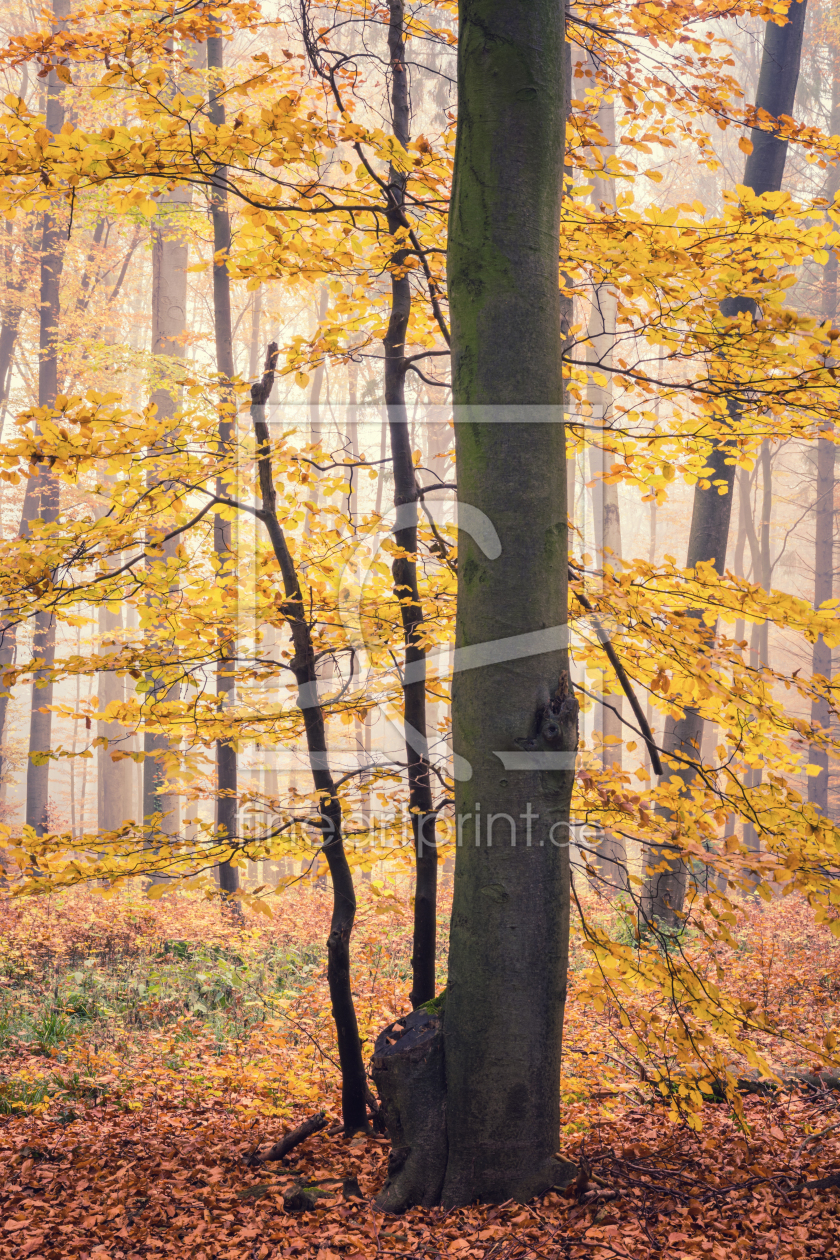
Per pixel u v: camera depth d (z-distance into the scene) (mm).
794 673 3639
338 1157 3957
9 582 3717
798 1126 4156
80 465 3680
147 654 4109
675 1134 4070
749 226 3430
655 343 4074
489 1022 3008
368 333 4867
